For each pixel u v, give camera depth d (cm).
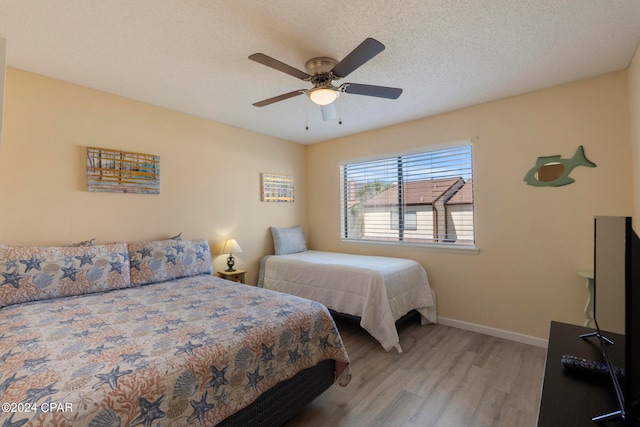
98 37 181
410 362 238
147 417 107
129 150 275
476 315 299
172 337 143
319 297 310
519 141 272
